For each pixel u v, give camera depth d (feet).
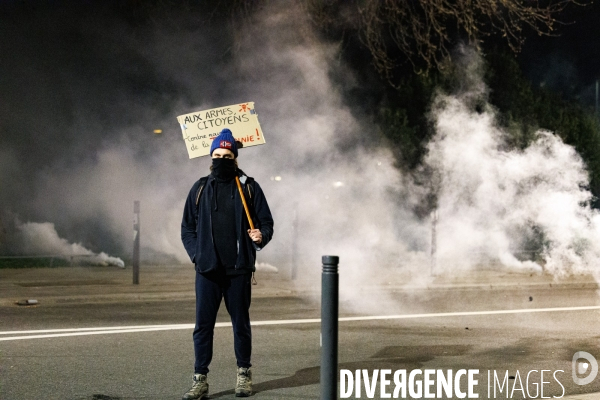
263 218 18.80
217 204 18.25
